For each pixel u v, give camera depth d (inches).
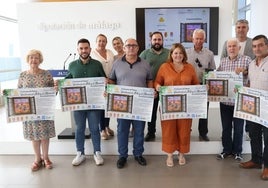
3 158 151.4
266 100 115.0
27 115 127.4
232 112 138.2
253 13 272.8
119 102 129.3
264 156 120.7
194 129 171.8
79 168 135.9
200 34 139.9
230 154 144.6
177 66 130.1
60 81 130.0
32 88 126.9
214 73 133.1
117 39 155.9
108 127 161.9
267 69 115.3
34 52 127.3
